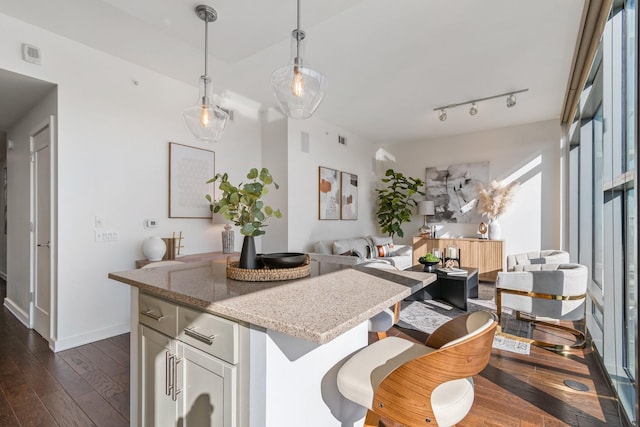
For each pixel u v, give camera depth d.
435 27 2.68
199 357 1.21
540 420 1.83
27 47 2.61
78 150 2.89
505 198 5.34
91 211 2.97
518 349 2.77
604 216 2.26
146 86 3.40
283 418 1.11
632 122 1.74
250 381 1.07
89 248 2.96
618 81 1.99
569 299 2.76
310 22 2.08
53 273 2.81
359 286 1.40
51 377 2.31
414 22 2.62
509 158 5.55
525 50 3.04
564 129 4.87
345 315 1.00
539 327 3.29
